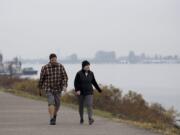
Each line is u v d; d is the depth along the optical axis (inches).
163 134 1643.7
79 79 1844.2
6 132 1642.5
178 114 2608.3
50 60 1823.3
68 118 2063.2
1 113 2262.6
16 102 2903.5
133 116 2588.6
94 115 2253.9
